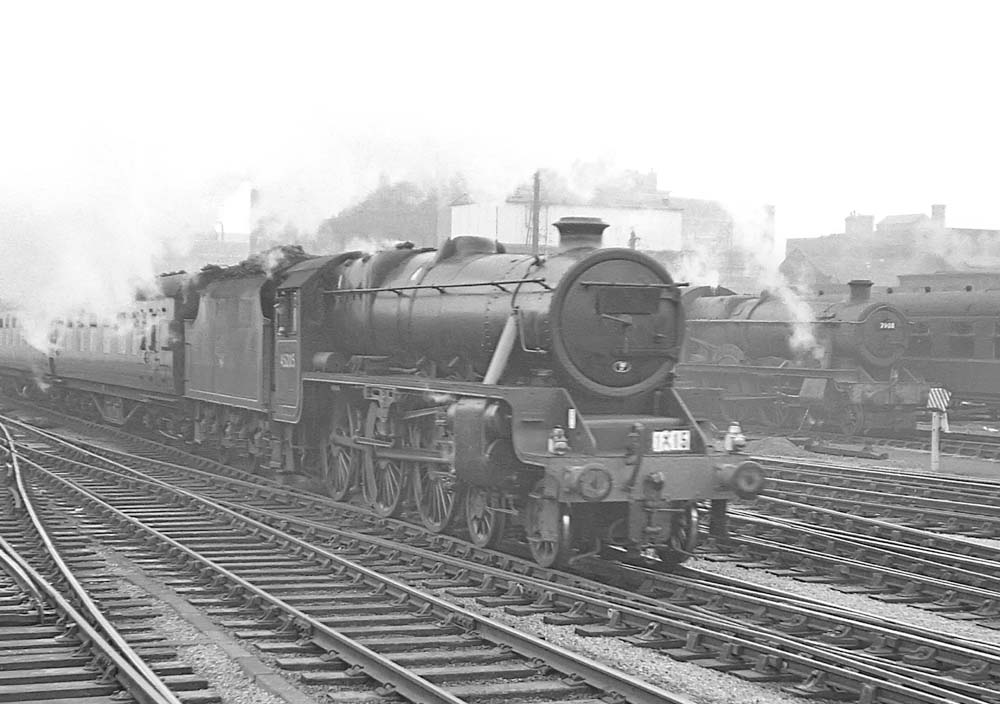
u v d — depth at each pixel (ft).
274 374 58.80
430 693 23.38
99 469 63.31
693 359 100.99
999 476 67.21
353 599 33.19
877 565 39.88
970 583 36.65
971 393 91.97
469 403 39.42
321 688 25.04
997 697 23.22
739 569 39.81
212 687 24.93
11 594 33.45
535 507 38.01
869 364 86.12
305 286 54.95
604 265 39.06
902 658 27.04
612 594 33.40
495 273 42.47
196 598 33.68
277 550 41.47
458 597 34.22
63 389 108.06
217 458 74.13
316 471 59.82
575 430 37.55
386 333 49.08
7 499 52.75
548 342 38.34
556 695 24.36
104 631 28.22
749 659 26.71
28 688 24.22
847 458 76.89
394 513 48.37
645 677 25.82
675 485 36.65
